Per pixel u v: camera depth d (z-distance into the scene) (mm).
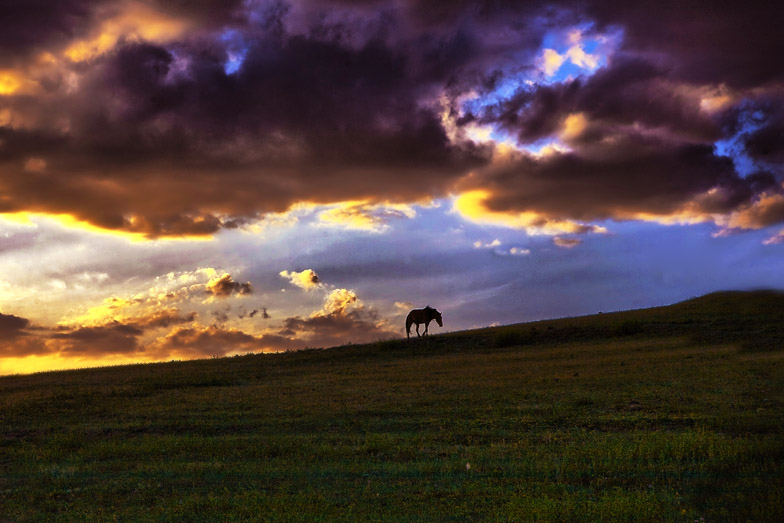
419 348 36250
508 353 32312
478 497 10734
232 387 26109
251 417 19281
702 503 9953
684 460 12617
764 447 12812
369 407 19766
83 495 11953
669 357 26141
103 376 31062
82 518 10492
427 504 10453
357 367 30766
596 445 13914
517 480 11711
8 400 23984
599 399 18953
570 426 16281
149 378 29281
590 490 10930
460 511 10016
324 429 17375
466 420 17438
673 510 9664
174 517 10227
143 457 14969
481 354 32969
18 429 19062
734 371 21781
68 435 17625
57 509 11148
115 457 15109
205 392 24812
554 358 29031
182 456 14898
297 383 26141
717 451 12828
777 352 25672
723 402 17625
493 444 14719
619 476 11711
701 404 17562
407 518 9719
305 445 15383
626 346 30828
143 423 19188
